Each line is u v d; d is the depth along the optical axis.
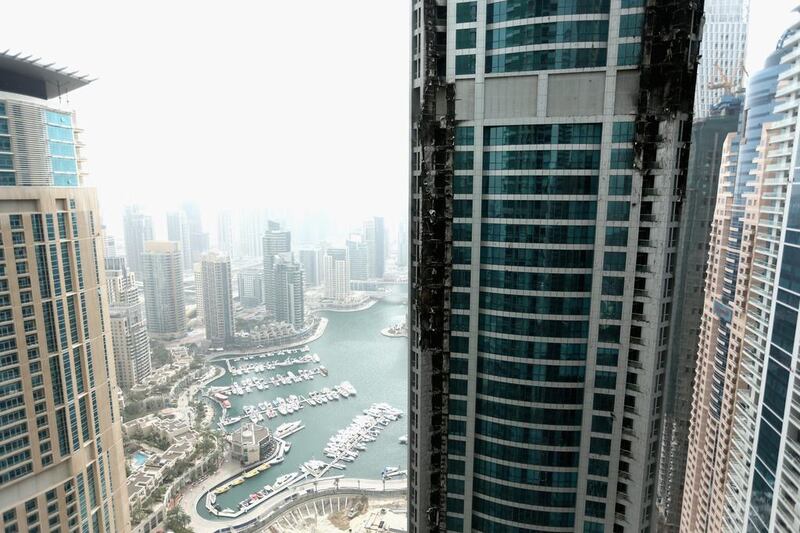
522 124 82.00
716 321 129.75
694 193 125.31
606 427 86.62
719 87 119.50
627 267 81.31
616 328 83.56
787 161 90.81
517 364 88.31
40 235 107.69
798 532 69.06
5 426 104.00
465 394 93.69
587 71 78.00
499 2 80.31
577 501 89.81
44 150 111.25
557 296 84.75
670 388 139.50
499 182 84.94
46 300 109.44
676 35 73.44
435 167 86.94
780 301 75.44
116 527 136.00
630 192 79.44
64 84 121.56
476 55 82.56
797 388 70.19
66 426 115.69
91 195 124.25
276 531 192.75
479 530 97.06
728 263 124.62
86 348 122.12
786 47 95.44
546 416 88.12
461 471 96.38
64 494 115.69
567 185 81.69
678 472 142.62
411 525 103.38
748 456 97.44
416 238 93.31
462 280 90.50
